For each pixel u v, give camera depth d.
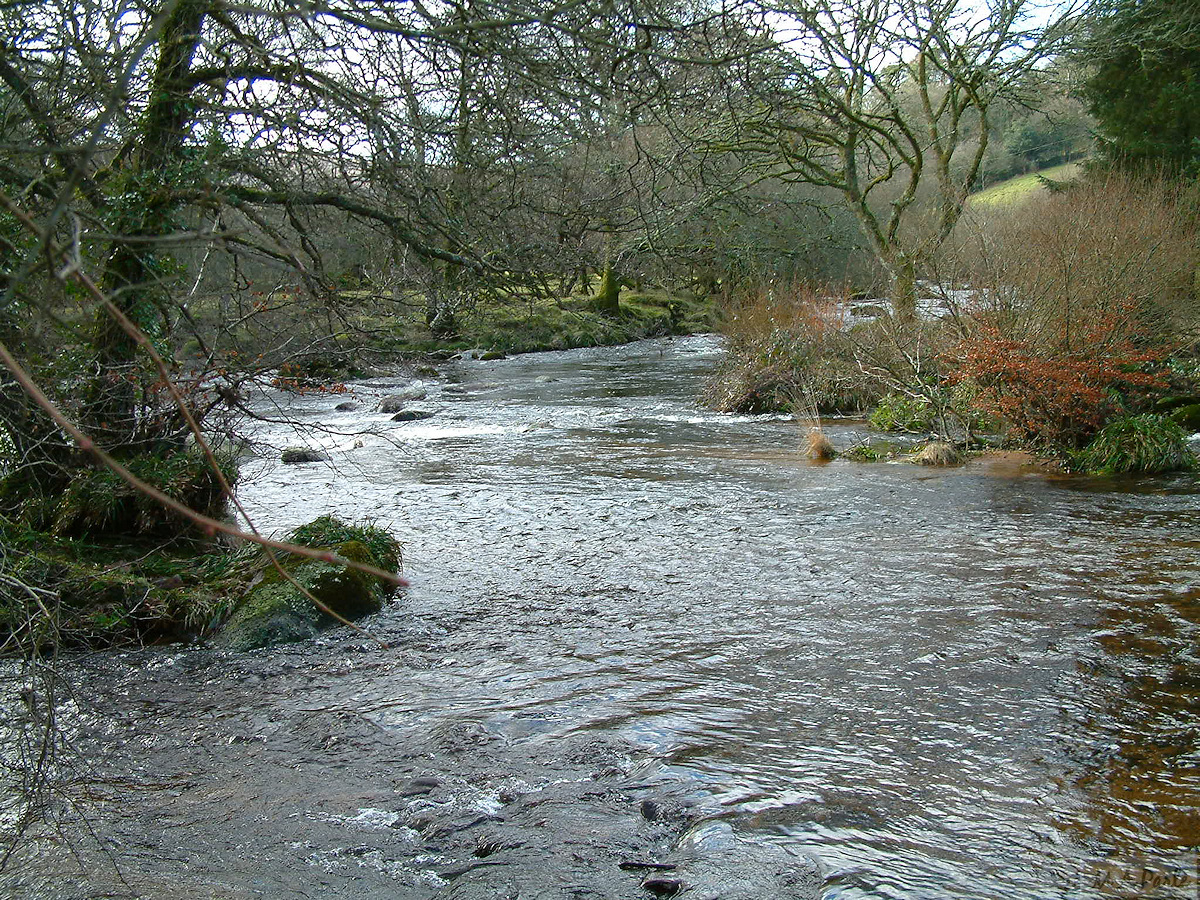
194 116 6.56
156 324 7.51
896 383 16.84
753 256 14.12
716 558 8.85
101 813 4.71
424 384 24.23
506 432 17.41
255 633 7.09
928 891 3.88
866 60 20.39
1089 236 15.65
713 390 20.11
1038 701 5.59
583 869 4.17
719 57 5.62
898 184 32.94
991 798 4.59
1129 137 25.34
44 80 5.06
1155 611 6.93
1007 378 13.09
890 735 5.27
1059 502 10.59
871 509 10.59
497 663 6.60
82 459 8.29
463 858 4.29
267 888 4.07
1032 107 23.28
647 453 14.80
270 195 6.76
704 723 5.52
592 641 6.93
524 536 9.91
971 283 15.70
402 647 6.96
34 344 4.01
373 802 4.80
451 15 5.26
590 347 32.59
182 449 9.21
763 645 6.68
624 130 6.46
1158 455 12.12
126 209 6.40
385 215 6.85
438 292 7.16
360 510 11.27
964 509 10.44
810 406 18.58
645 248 7.88
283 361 7.66
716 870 4.07
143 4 4.12
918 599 7.46
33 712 4.48
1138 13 21.72
